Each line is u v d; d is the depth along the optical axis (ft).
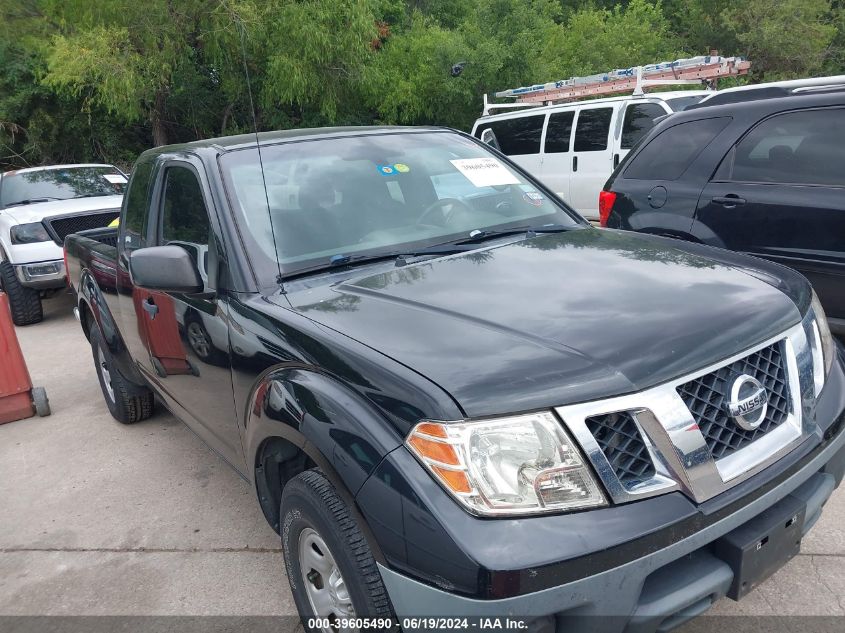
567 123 33.81
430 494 5.68
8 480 14.12
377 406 6.27
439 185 10.85
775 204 14.23
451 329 6.90
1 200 30.04
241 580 10.05
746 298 7.38
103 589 10.16
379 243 9.62
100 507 12.60
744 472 6.26
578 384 5.91
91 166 32.68
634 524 5.63
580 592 5.46
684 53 80.94
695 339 6.50
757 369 6.68
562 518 5.57
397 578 5.91
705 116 16.06
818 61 87.20
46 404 17.49
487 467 5.64
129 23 55.72
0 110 70.59
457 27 81.51
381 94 69.05
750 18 86.79
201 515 11.98
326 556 7.14
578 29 75.36
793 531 6.69
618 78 36.40
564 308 7.17
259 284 8.77
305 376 7.16
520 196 11.39
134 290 11.82
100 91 59.21
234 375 8.79
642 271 8.17
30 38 68.03
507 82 66.23
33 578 10.62
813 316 7.78
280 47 55.83
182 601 9.70
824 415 7.20
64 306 31.81
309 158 10.49
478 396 5.82
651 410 5.93
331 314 7.72
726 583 6.21
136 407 15.94
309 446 6.79
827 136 13.96
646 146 17.15
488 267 8.63
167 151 11.94
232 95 63.57
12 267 26.81
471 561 5.37
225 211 9.32
